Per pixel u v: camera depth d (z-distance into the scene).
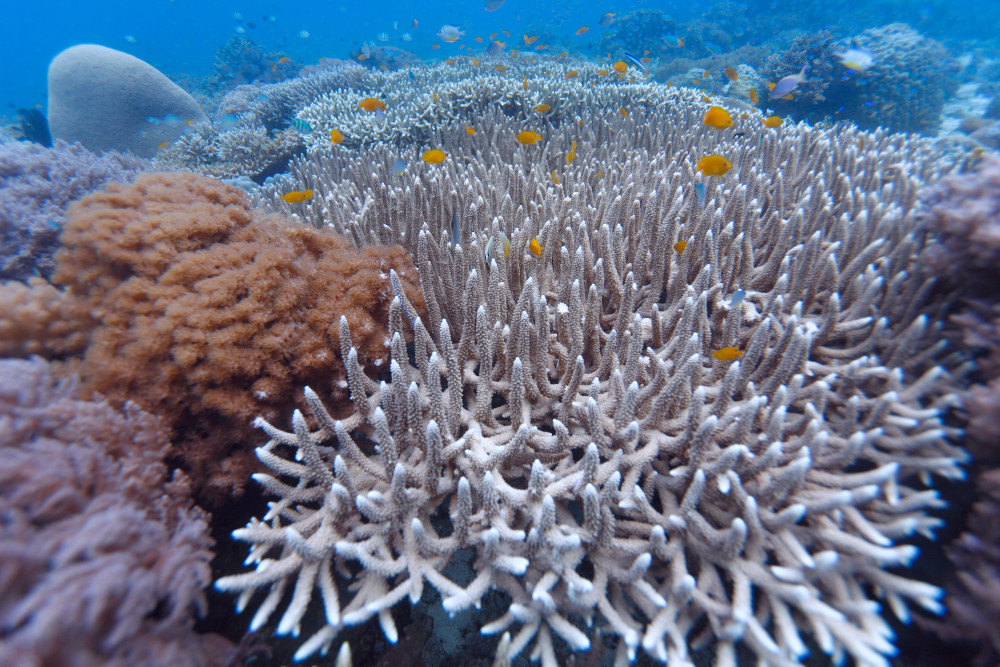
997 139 1.44
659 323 0.60
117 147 2.27
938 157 1.21
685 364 0.48
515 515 0.49
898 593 0.43
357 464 0.50
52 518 0.35
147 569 0.37
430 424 0.43
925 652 0.46
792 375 0.55
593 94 1.72
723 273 0.66
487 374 0.53
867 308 0.60
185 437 0.52
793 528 0.44
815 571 0.43
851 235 0.69
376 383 0.57
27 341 0.53
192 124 2.33
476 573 0.51
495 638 0.48
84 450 0.40
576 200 0.85
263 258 0.56
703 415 0.51
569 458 0.52
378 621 0.48
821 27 5.28
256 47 5.03
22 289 0.54
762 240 0.75
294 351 0.54
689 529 0.46
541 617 0.44
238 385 0.52
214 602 0.48
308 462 0.48
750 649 0.44
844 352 0.58
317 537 0.45
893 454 0.51
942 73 2.48
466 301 0.57
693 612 0.45
